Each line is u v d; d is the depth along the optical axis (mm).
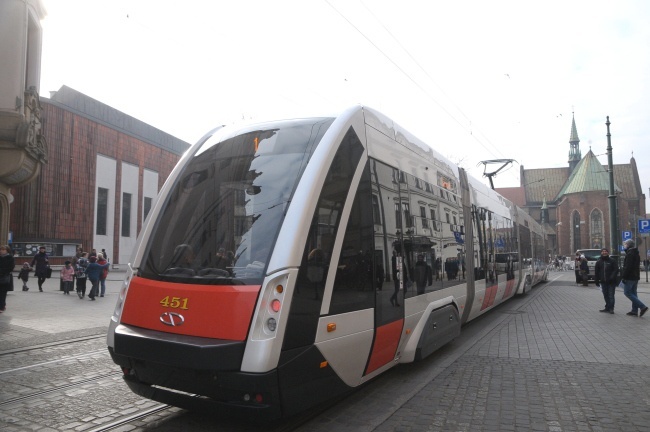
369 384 5879
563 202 73312
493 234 11219
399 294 5430
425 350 6129
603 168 71625
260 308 3674
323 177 4234
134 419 4574
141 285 4227
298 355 3777
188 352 3660
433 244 6766
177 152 53625
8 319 10750
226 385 3602
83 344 8094
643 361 7090
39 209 35594
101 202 41750
